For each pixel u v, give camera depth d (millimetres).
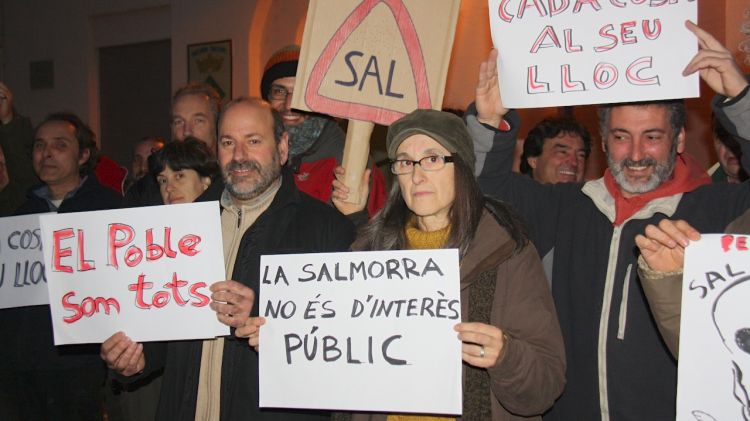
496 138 2145
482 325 1617
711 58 1840
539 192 2318
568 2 2018
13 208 3496
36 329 3018
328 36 2279
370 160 2967
